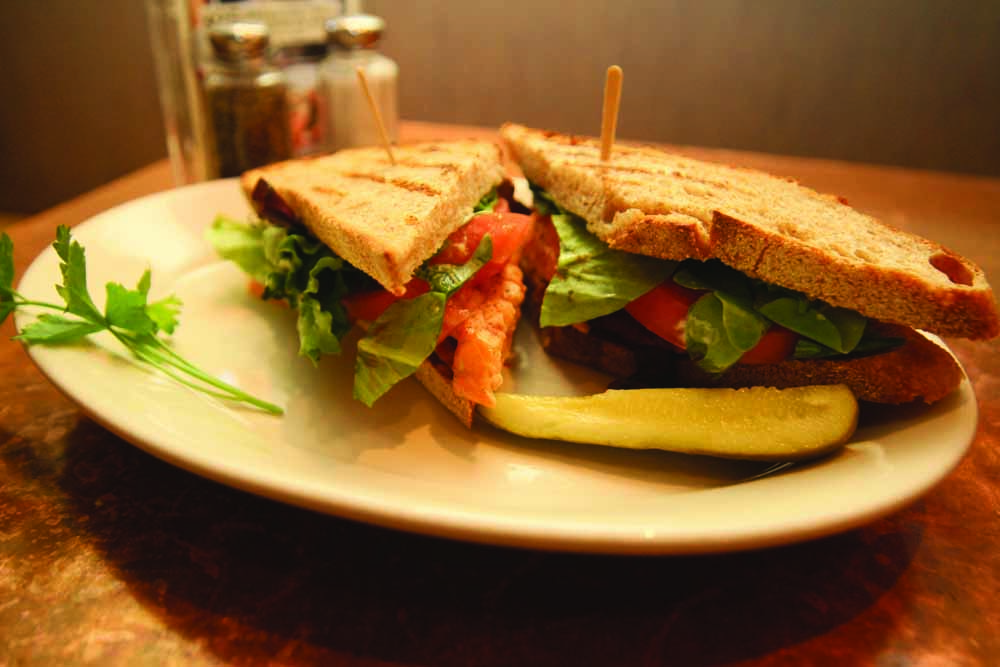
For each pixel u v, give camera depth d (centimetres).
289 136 41
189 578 17
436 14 57
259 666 15
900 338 21
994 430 23
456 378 22
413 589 17
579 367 26
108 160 62
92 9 55
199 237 32
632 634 16
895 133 55
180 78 40
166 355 25
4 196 65
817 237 22
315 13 45
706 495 18
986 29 50
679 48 54
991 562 18
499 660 15
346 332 25
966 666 15
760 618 16
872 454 19
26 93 60
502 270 26
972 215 39
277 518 19
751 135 57
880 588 17
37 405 23
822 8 51
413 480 20
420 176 26
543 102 59
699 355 22
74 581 17
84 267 22
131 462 20
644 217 23
